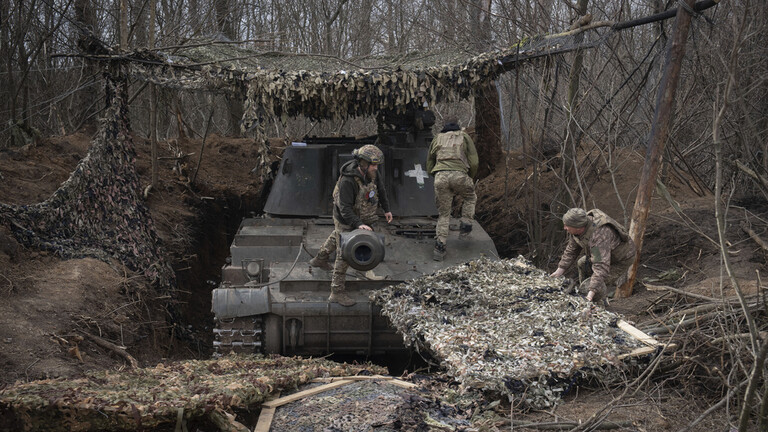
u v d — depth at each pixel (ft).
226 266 22.47
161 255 27.89
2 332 17.57
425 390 15.34
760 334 15.49
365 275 21.08
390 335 20.70
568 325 17.56
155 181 34.83
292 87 24.21
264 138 24.49
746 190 28.81
